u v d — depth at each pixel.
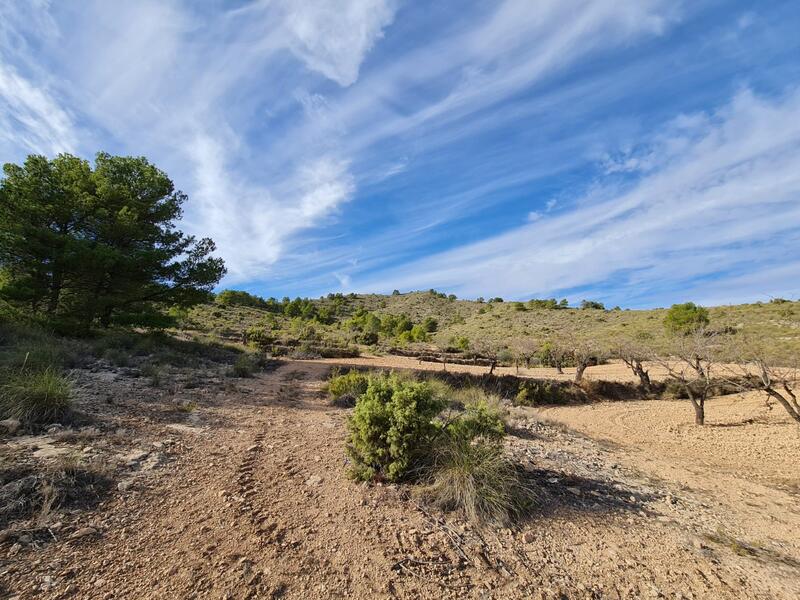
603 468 6.98
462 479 4.32
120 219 15.62
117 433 5.25
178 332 25.33
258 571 2.87
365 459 4.79
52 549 2.81
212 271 18.28
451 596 2.84
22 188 13.63
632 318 54.94
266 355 21.12
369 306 96.81
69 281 15.35
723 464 8.65
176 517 3.50
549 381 20.55
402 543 3.44
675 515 4.94
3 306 13.27
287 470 4.89
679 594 3.19
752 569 3.71
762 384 12.98
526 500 4.43
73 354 9.90
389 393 5.21
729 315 39.56
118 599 2.44
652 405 18.56
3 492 3.27
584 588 3.13
